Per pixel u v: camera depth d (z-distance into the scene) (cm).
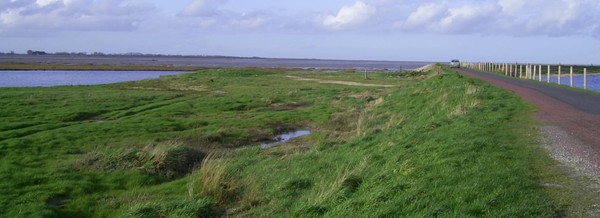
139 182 1355
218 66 14638
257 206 1073
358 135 1816
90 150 1752
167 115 2752
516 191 764
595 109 1852
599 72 9088
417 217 702
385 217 738
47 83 6341
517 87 3034
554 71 8225
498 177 838
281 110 3119
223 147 2005
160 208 1056
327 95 3897
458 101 2114
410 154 1098
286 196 1077
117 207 1154
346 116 2647
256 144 2097
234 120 2572
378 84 5178
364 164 1138
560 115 1656
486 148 1071
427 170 927
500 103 1980
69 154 1692
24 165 1505
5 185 1258
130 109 2969
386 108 2725
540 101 2122
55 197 1210
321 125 2533
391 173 961
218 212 1071
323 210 868
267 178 1256
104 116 2706
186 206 1047
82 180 1334
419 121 2003
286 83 5347
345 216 786
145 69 11488
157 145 1664
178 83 5316
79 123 2378
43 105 2925
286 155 1600
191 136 2100
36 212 1071
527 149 1083
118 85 4988
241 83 5316
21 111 2667
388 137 1541
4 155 1631
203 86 4991
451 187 800
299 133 2366
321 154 1497
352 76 6631
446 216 693
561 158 995
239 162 1509
